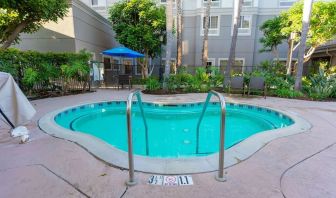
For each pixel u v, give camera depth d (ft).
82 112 21.18
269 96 27.45
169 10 29.32
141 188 6.75
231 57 33.17
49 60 27.43
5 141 10.71
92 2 53.83
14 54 22.85
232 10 51.34
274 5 50.78
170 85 31.01
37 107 19.77
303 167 8.26
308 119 15.83
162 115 21.86
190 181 7.17
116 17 44.01
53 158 8.83
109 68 47.50
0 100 10.34
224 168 8.09
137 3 41.68
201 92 31.19
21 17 25.99
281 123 18.04
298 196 6.39
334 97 26.03
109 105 23.81
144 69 47.96
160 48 47.11
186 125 19.34
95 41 41.86
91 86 35.09
